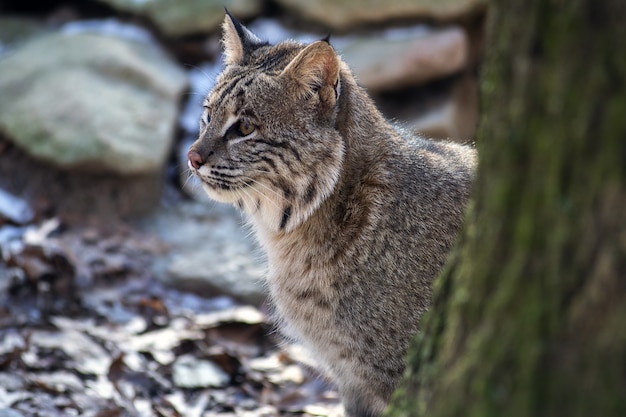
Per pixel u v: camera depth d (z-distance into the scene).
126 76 15.73
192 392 10.64
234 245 14.06
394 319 8.53
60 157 14.42
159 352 11.25
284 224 8.95
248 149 8.84
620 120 4.62
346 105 8.90
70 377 10.32
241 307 12.91
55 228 13.79
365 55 16.48
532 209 4.95
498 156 5.11
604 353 4.71
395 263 8.51
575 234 4.79
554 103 4.82
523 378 4.96
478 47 17.83
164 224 14.51
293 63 8.70
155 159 14.57
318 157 8.73
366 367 8.80
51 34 17.00
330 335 8.88
